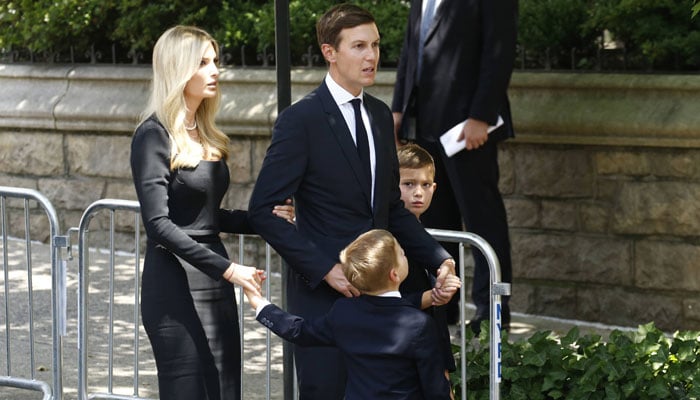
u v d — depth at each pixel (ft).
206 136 41.93
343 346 37.14
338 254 38.40
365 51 38.34
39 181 82.99
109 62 82.64
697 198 61.05
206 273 39.63
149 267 41.14
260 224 38.55
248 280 39.34
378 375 36.65
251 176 74.84
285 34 43.57
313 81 72.64
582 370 46.52
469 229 61.21
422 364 36.40
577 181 64.28
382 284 36.81
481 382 47.67
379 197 38.88
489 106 59.11
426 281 41.11
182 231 39.86
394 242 36.99
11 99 82.69
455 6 59.82
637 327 63.21
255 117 73.20
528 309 66.39
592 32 67.21
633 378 45.70
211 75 41.27
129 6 79.15
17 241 83.97
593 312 64.49
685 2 63.26
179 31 41.09
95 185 80.94
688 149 61.11
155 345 40.91
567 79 64.28
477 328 61.21
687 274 61.67
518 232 66.28
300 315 39.40
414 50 61.46
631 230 63.00
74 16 80.74
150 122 40.57
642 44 64.28
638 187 62.54
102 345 61.82
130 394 54.24
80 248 48.57
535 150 65.36
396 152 40.29
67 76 81.10
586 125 62.90
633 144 62.03
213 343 41.01
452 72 60.13
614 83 63.00
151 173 40.01
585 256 64.44
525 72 65.87
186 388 40.75
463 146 59.93
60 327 49.24
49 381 56.13
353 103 39.09
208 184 40.93
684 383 45.83
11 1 83.41
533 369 46.85
